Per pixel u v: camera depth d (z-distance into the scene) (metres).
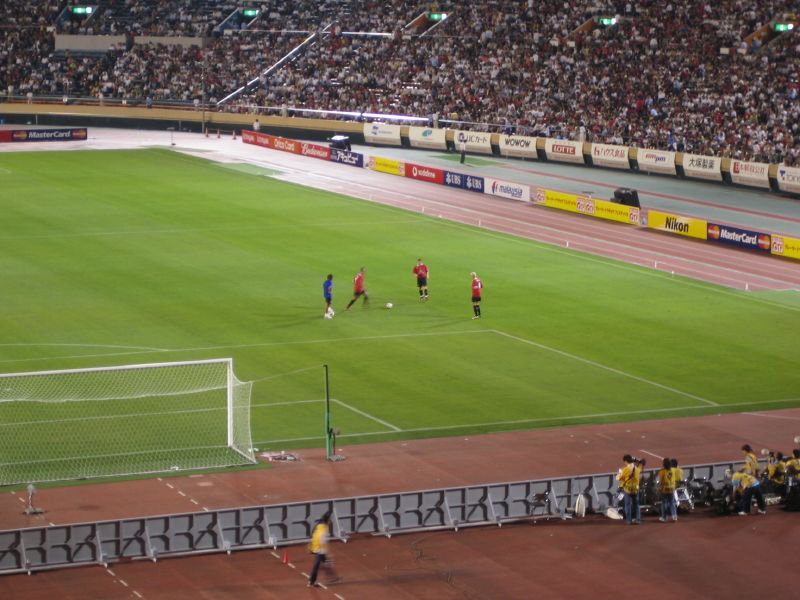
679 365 55.56
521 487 38.88
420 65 134.00
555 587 33.69
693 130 114.31
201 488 40.69
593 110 121.19
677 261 76.94
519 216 91.06
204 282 68.38
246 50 142.75
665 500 38.72
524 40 132.12
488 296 66.88
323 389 51.25
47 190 95.94
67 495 39.94
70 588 33.12
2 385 50.59
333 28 142.75
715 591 33.59
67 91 141.00
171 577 33.94
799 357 57.19
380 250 77.88
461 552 36.03
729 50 120.62
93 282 67.69
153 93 139.38
